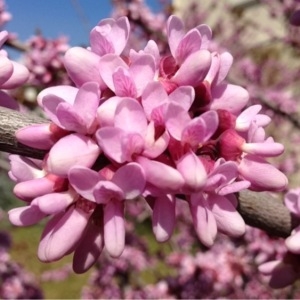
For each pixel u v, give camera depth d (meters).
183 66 0.05
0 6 0.16
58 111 0.05
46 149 0.05
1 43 0.06
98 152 0.05
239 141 0.05
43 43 0.17
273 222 0.06
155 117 0.05
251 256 0.20
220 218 0.05
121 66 0.05
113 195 0.05
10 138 0.05
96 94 0.05
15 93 0.18
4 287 0.22
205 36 0.05
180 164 0.05
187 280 0.21
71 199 0.05
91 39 0.05
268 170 0.05
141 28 0.22
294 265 0.07
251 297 0.21
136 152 0.05
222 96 0.05
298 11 0.10
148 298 0.23
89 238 0.05
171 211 0.05
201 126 0.05
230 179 0.05
